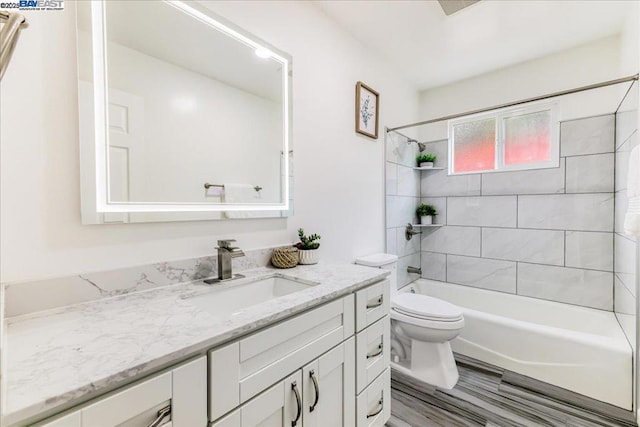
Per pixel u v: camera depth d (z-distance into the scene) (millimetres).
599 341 1601
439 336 1710
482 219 2619
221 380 684
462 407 1562
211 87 1221
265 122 1430
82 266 876
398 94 2576
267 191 1438
